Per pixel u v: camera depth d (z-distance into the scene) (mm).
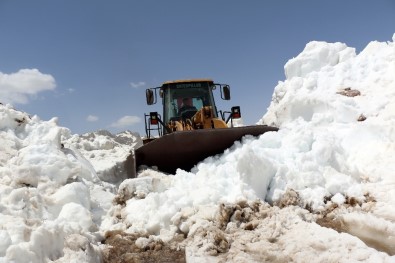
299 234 3818
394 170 5312
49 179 4973
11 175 4758
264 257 3486
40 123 6902
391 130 6352
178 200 4836
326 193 4934
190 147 6328
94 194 5512
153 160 6488
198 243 3842
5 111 6336
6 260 2842
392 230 3824
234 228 4168
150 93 8430
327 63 10266
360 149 6312
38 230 3229
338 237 3586
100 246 4000
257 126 6391
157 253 3881
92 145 9117
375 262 3021
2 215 3469
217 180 5180
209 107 7641
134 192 5145
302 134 5840
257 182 4945
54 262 3154
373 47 9734
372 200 4672
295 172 5164
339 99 8156
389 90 8086
